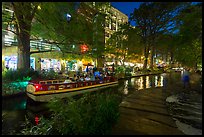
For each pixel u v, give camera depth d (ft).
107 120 17.90
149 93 41.19
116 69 104.22
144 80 88.74
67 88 41.98
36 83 37.68
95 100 21.15
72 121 15.56
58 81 45.57
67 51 49.44
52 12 31.27
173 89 48.21
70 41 43.80
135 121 20.81
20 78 44.52
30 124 25.49
